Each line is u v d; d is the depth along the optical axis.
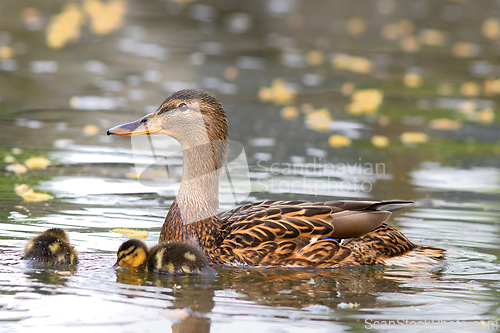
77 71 21.83
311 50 27.50
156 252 8.18
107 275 7.95
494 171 14.41
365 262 8.80
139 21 30.62
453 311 7.22
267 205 9.23
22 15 29.72
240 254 8.53
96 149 14.57
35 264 8.02
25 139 14.95
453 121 18.80
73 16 28.55
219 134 9.15
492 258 9.17
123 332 6.34
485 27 34.84
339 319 6.88
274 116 18.20
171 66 23.16
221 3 36.50
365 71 24.75
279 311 7.02
